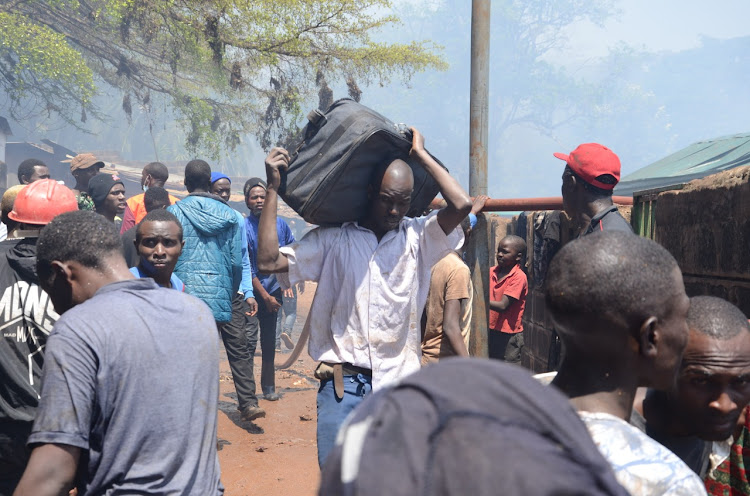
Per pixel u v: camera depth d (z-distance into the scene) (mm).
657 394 1669
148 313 1951
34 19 17531
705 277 2996
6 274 2605
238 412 6035
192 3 14656
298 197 2973
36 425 1757
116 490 1843
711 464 1850
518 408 715
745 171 2664
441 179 3014
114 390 1834
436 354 3736
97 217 2102
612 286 1208
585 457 699
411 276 3123
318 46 15156
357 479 670
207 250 5102
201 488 1959
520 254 5617
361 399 3094
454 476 642
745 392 1586
